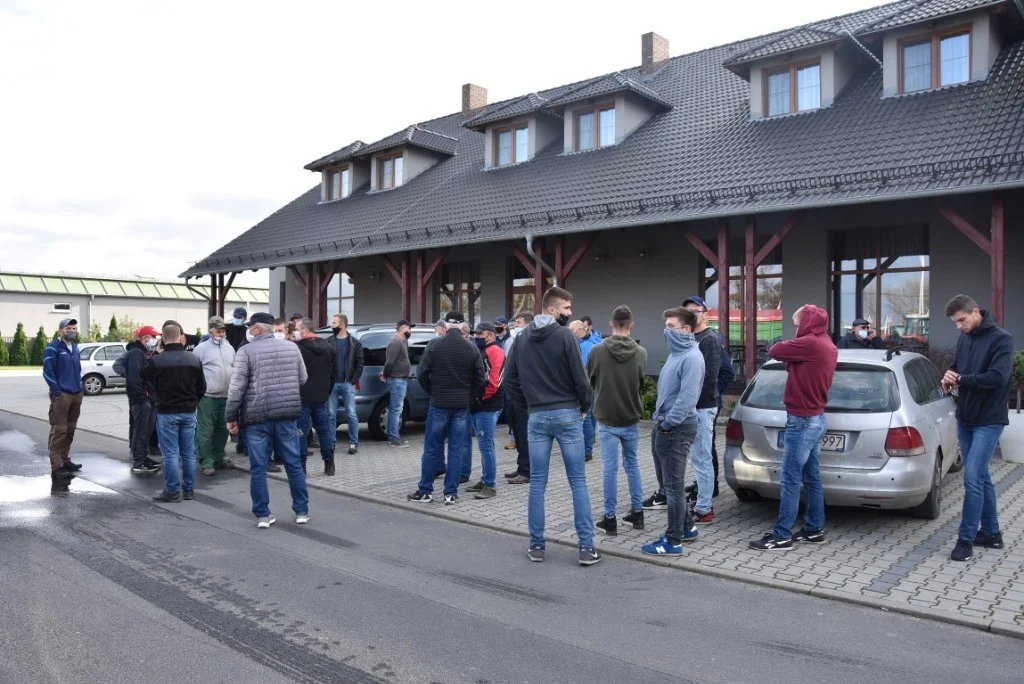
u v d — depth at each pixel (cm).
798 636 418
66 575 510
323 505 746
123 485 831
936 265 1311
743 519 671
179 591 482
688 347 562
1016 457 920
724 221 1293
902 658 389
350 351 1041
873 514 682
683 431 566
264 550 580
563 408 551
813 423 572
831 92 1467
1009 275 1234
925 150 1169
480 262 2044
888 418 609
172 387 743
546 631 423
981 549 571
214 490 809
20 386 2514
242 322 1094
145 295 5153
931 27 1348
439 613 449
